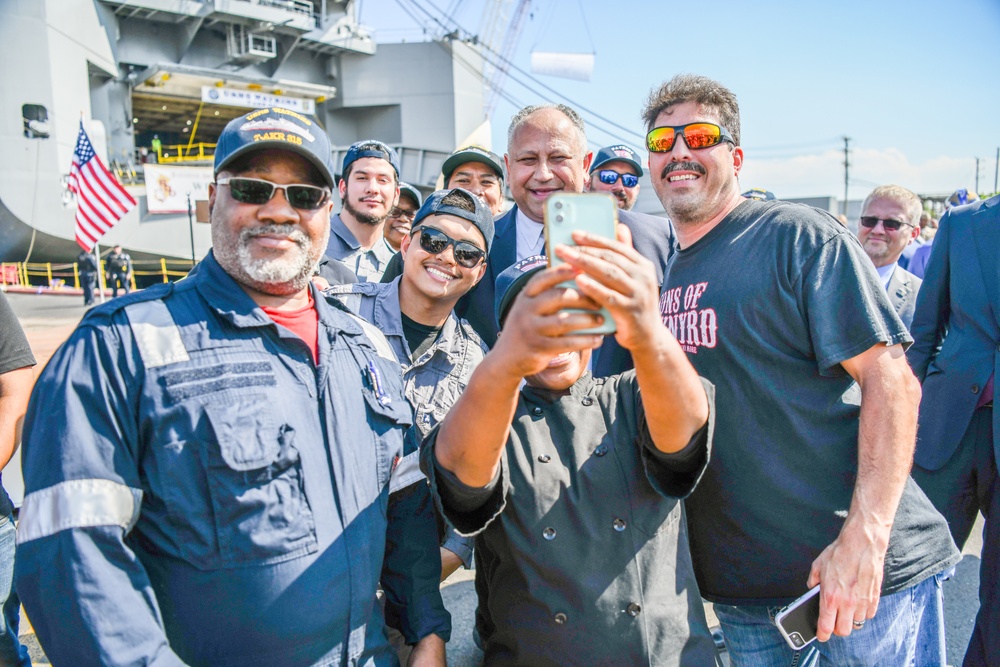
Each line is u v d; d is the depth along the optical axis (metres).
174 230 25.91
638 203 21.73
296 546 1.49
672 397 1.39
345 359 1.78
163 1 28.78
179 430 1.45
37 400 1.44
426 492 1.98
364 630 1.63
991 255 2.93
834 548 1.83
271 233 1.65
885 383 1.85
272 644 1.46
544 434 1.78
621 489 1.72
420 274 2.69
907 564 2.00
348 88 36.31
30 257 25.42
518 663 1.71
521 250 3.36
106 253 22.53
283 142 1.62
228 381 1.51
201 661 1.44
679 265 2.32
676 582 1.73
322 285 3.10
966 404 2.99
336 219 4.54
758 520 2.03
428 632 1.85
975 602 3.62
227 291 1.64
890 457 1.81
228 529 1.44
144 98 32.28
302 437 1.57
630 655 1.61
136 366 1.47
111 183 14.69
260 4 31.11
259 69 34.47
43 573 1.32
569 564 1.65
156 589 1.45
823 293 1.92
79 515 1.33
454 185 4.07
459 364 2.70
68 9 25.36
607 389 1.87
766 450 2.02
